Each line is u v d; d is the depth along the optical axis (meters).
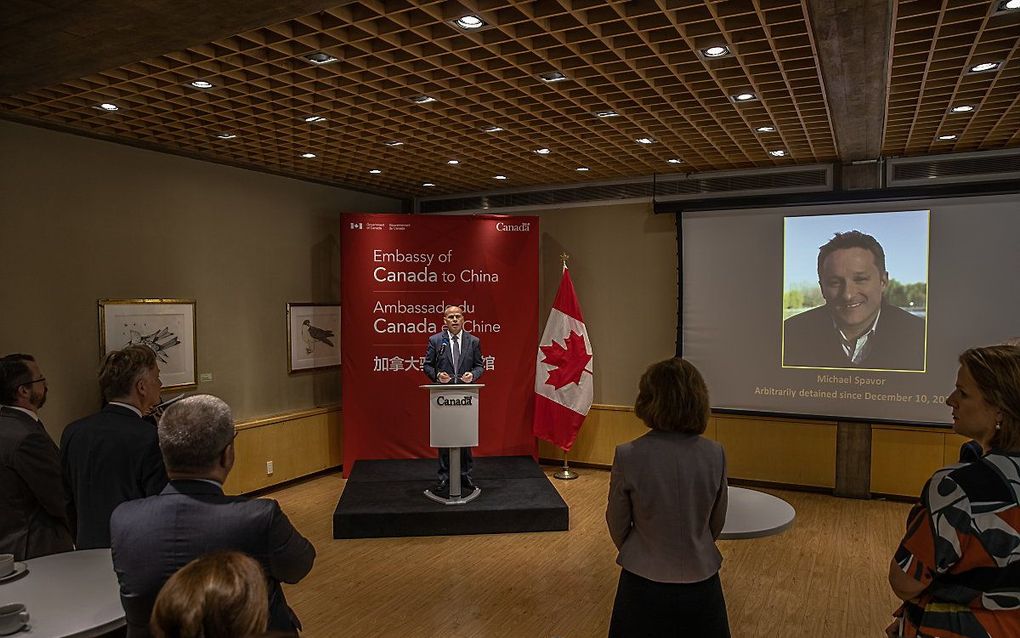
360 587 4.00
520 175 6.55
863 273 5.67
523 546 4.70
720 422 6.29
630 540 2.02
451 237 6.61
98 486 2.25
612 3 2.70
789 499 5.78
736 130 4.77
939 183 5.45
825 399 5.85
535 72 3.56
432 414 4.92
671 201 6.46
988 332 5.29
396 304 6.53
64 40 2.79
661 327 6.63
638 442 2.01
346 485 5.60
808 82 3.71
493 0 2.72
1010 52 3.21
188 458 1.54
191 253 5.34
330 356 6.81
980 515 1.39
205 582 0.97
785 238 5.95
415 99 3.97
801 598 3.81
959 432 1.56
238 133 4.74
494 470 6.12
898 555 1.52
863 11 2.57
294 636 0.91
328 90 3.84
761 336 6.07
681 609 1.91
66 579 2.02
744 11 2.76
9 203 4.11
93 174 4.62
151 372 2.41
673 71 3.49
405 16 2.90
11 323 4.12
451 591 3.94
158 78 3.49
